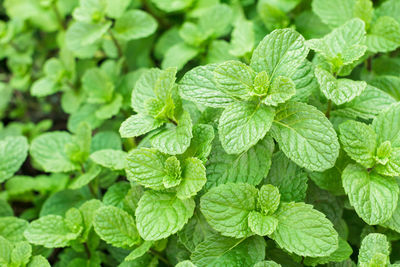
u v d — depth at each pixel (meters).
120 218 0.51
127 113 0.64
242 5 0.65
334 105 0.52
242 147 0.47
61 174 0.64
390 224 0.49
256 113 0.48
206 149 0.49
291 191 0.51
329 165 0.48
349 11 0.56
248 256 0.49
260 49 0.49
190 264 0.47
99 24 0.63
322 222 0.48
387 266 0.48
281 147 0.48
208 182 0.50
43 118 0.84
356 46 0.50
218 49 0.62
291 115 0.48
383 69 0.58
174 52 0.62
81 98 0.67
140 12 0.63
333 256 0.50
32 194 0.65
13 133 0.75
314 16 0.61
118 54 0.67
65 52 0.67
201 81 0.49
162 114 0.49
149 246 0.51
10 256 0.52
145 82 0.52
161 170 0.49
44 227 0.53
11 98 0.86
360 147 0.49
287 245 0.48
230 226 0.49
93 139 0.60
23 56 0.78
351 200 0.49
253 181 0.50
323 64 0.51
